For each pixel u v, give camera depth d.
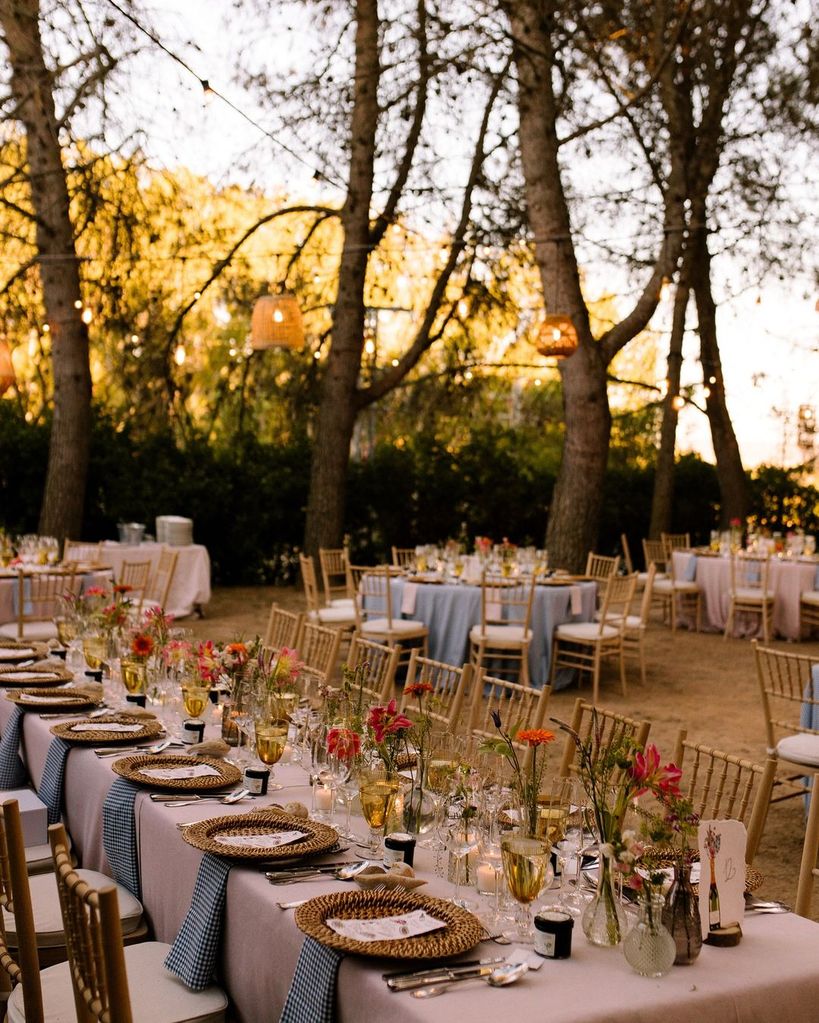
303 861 2.54
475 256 13.15
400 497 15.45
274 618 5.96
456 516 15.72
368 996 1.93
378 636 8.18
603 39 11.20
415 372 15.91
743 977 2.03
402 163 12.34
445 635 8.41
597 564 10.90
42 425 13.30
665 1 11.11
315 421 15.07
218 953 2.50
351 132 12.24
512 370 16.02
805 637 11.53
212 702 4.22
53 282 11.87
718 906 2.18
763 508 17.39
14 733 4.20
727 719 7.55
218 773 3.24
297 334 8.45
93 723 3.83
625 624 8.42
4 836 2.55
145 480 13.88
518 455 16.53
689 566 12.16
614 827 2.15
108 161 10.98
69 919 2.10
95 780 3.39
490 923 2.23
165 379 13.62
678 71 12.83
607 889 2.15
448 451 15.85
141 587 9.30
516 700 7.80
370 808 2.63
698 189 13.38
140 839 3.04
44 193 11.51
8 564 9.54
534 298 13.97
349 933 2.08
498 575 8.72
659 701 8.16
